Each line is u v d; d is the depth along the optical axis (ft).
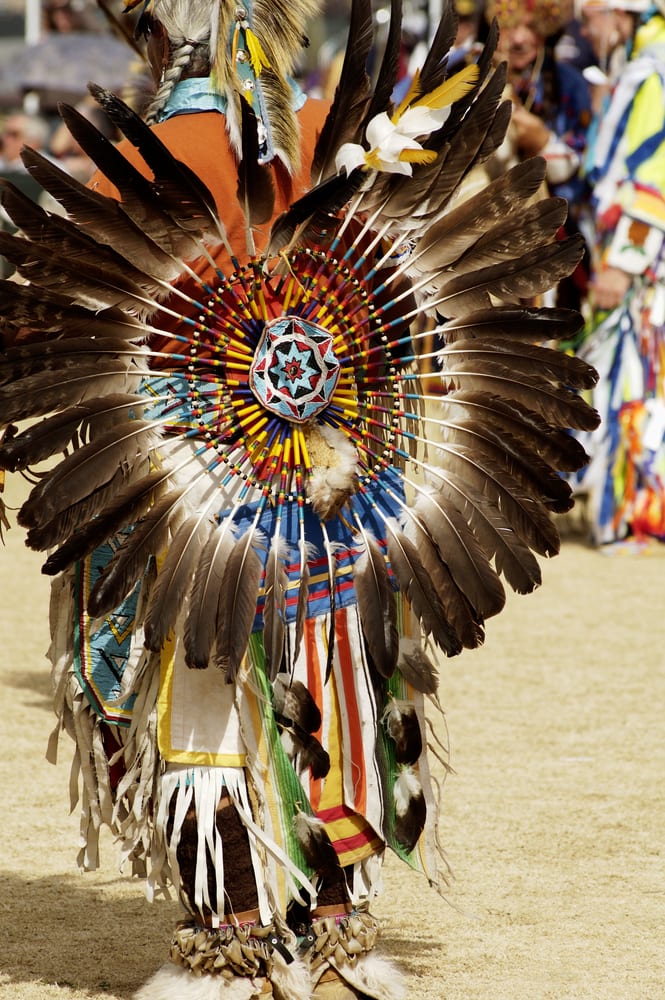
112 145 27.14
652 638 66.74
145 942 35.14
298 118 30.45
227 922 28.66
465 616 29.40
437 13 131.44
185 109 29.53
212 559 27.94
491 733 52.06
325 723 29.17
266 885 28.63
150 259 27.76
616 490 89.04
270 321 28.43
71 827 42.91
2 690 57.67
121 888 38.75
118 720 29.68
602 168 84.23
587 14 86.63
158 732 28.45
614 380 88.33
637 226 84.23
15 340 29.04
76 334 27.66
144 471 28.30
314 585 29.01
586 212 89.45
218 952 28.58
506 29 83.41
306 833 28.66
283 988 28.60
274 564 28.22
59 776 47.39
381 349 29.37
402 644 30.12
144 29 30.99
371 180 29.27
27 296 26.96
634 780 47.01
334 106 28.96
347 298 29.25
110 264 27.48
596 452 89.30
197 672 28.40
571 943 34.60
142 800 28.91
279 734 28.81
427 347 31.78
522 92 85.05
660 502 88.48
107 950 34.60
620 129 83.46
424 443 30.07
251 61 29.19
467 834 42.11
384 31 122.93
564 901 37.27
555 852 40.73
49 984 32.58
